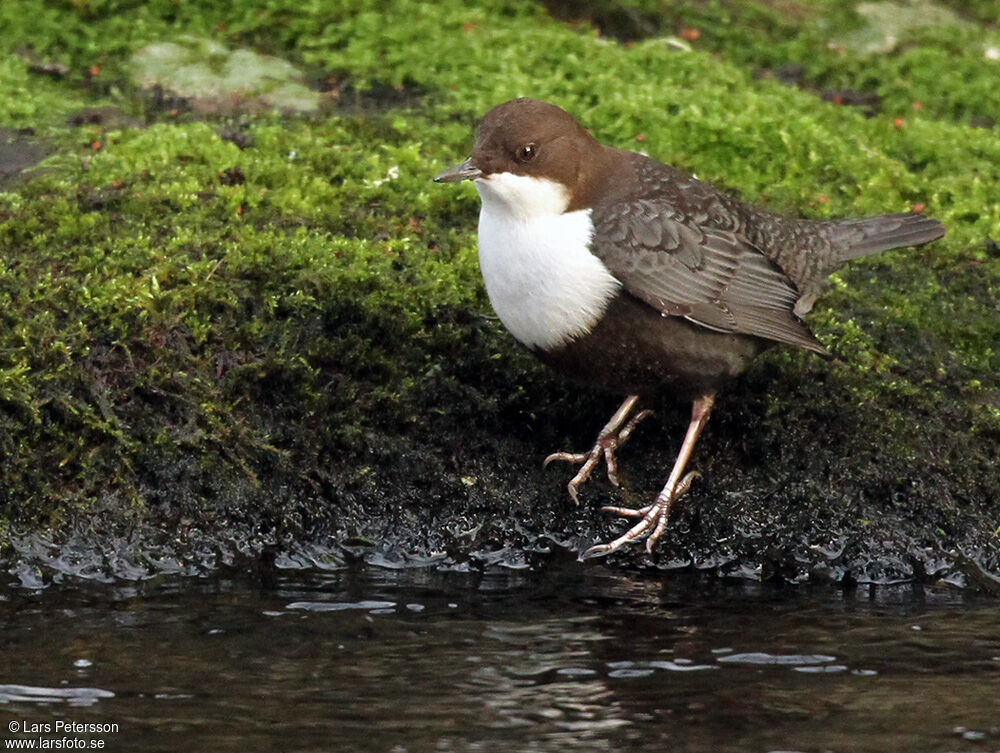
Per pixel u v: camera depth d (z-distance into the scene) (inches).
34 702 276.2
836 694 287.0
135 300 375.6
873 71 567.2
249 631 315.3
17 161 456.1
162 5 563.2
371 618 324.5
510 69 528.1
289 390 371.6
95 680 287.0
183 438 359.6
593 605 335.9
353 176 461.7
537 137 327.0
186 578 346.3
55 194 432.5
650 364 344.8
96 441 358.3
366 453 369.1
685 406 379.9
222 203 430.0
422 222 436.8
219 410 364.5
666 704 282.0
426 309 391.5
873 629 322.7
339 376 376.2
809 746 264.4
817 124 505.0
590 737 267.9
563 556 363.9
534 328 341.4
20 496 349.4
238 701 279.9
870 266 441.1
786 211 457.7
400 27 550.9
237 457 361.7
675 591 346.6
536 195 329.1
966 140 504.1
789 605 338.6
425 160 471.5
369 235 427.2
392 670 295.6
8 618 318.7
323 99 518.0
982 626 325.1
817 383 385.1
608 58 536.1
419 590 343.9
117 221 420.8
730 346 347.6
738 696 285.9
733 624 324.8
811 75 566.3
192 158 457.4
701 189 358.9
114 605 328.2
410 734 267.9
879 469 368.5
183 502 356.8
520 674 295.1
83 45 536.7
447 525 365.7
